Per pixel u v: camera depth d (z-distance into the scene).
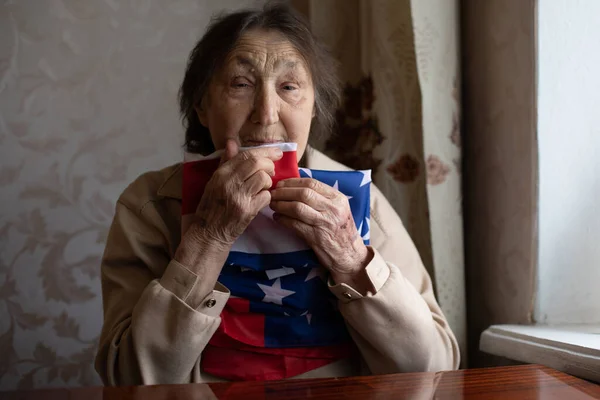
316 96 1.10
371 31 1.45
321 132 1.17
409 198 1.36
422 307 0.95
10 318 1.55
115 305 0.99
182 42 1.67
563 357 0.93
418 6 1.28
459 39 1.35
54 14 1.60
